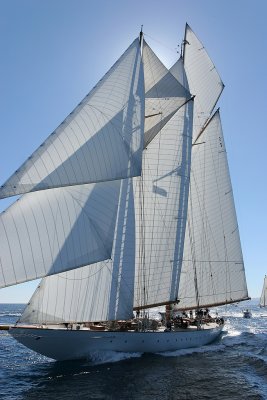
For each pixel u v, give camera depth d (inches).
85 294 1140.5
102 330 1194.0
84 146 1106.1
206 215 1823.3
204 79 1971.0
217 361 1299.2
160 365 1185.4
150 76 1550.2
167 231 1502.2
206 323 1716.3
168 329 1379.2
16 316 4419.3
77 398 874.1
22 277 970.7
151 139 1515.7
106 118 1181.7
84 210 1106.7
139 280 1411.2
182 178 1569.9
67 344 1136.8
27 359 1343.5
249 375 1117.1
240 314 5812.0
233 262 1891.0
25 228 997.8
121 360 1214.9
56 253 1023.6
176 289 1494.8
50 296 1096.2
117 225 1242.6
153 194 1493.6
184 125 1605.6
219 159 1913.1
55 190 1079.6
